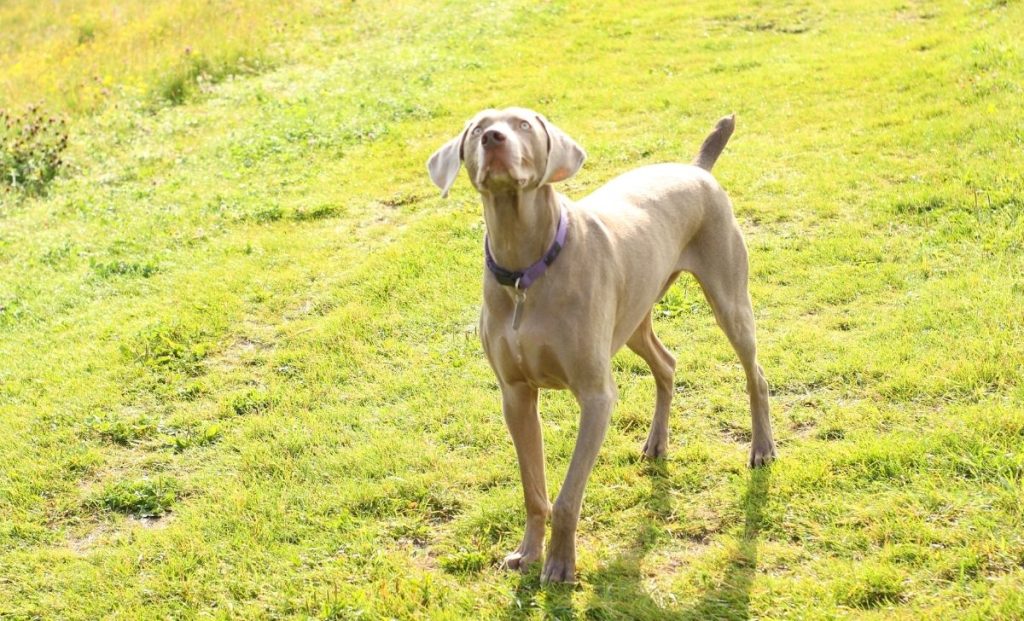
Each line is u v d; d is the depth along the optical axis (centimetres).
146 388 643
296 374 646
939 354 551
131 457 573
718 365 592
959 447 460
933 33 1213
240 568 457
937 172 807
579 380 406
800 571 407
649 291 450
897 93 1033
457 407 577
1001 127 863
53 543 500
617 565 428
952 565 390
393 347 660
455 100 1220
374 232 855
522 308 400
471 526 471
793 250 729
